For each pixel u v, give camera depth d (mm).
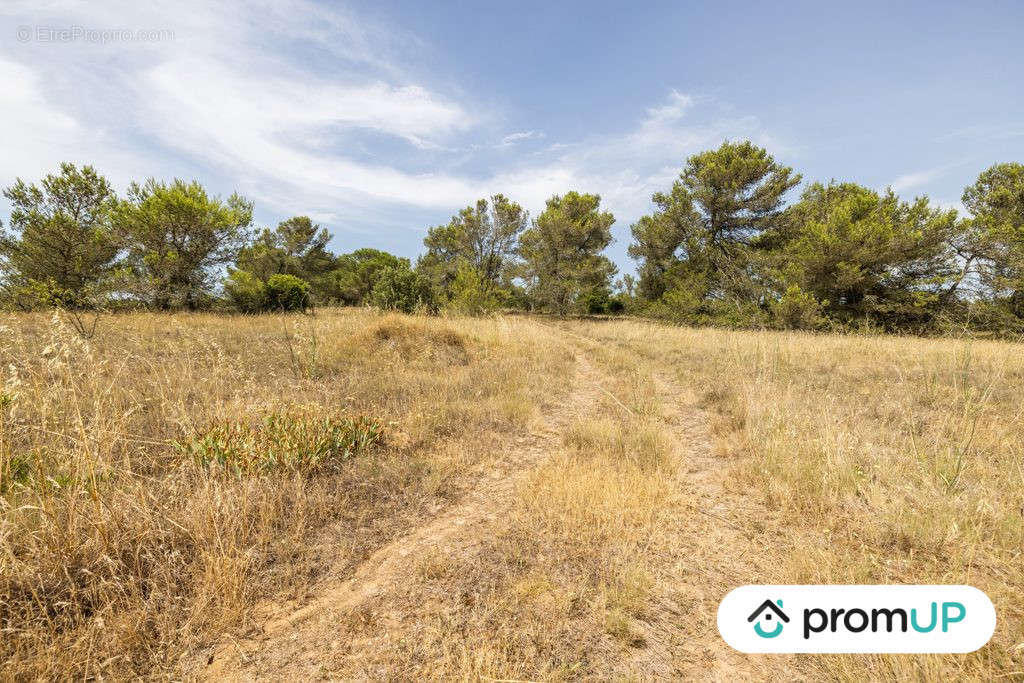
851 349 10211
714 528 3113
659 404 6148
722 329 17922
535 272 26156
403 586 2523
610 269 30016
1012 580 2389
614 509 3234
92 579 2271
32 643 1986
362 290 37969
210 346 7582
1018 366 7398
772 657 2023
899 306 17562
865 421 4812
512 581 2516
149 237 16922
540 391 6812
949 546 2717
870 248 17031
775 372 7363
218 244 18781
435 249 34344
